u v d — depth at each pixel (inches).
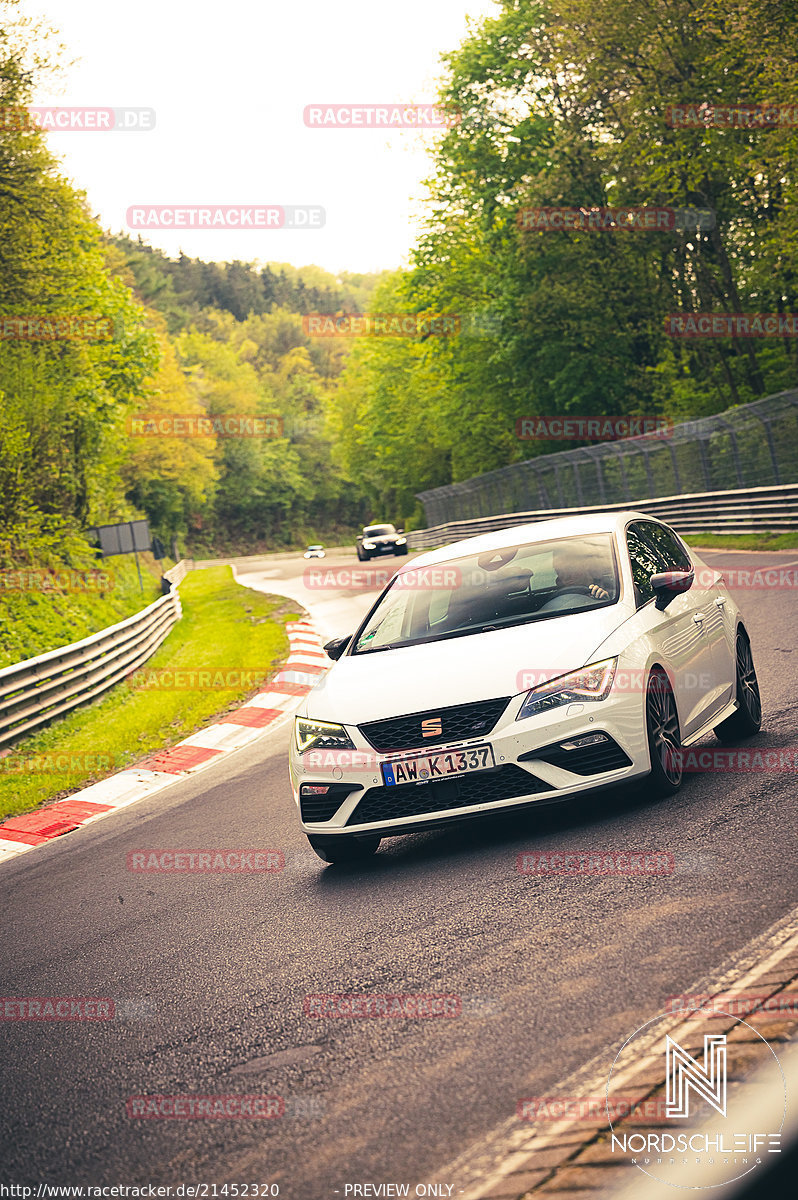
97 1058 150.6
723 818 195.2
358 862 232.1
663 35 1264.8
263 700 566.9
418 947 164.4
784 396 867.4
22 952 219.0
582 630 214.8
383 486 3592.5
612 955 142.4
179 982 177.2
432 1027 133.2
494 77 1539.1
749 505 893.2
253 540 5349.4
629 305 1520.7
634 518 268.8
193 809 342.6
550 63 1401.3
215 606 1408.7
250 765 404.2
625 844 191.0
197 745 474.6
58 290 1167.0
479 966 150.3
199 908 223.8
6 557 1011.9
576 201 1478.8
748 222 1384.1
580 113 1472.7
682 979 129.7
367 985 153.7
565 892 172.7
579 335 1561.3
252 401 5246.1
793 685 314.7
